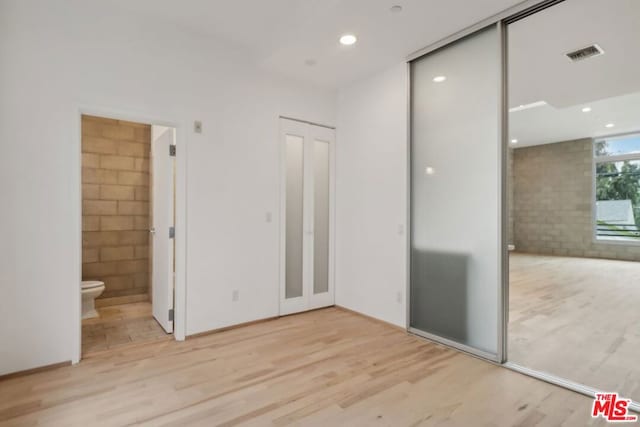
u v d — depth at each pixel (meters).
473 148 2.82
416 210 3.31
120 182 4.32
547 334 3.21
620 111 6.28
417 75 3.30
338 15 2.61
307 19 2.74
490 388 2.24
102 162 4.20
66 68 2.56
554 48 3.04
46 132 2.48
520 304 4.24
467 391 2.20
